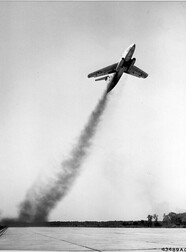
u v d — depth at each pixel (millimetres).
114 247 18500
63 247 18375
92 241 23250
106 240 24422
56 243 21188
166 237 28844
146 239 25844
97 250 16672
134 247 18547
